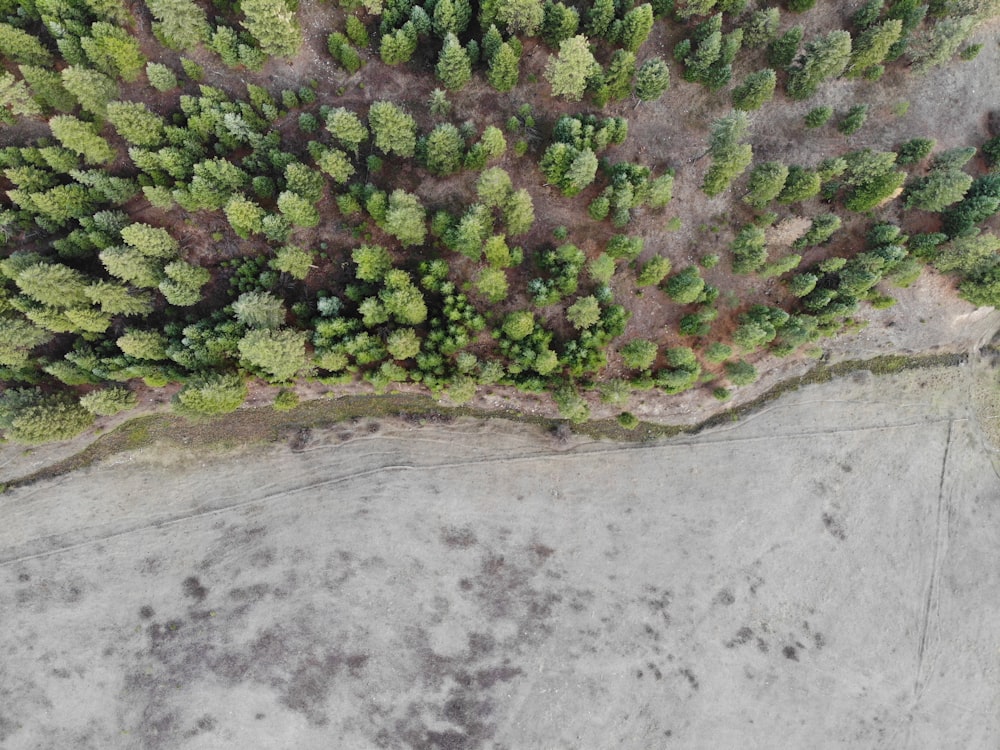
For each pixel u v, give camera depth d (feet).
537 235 167.02
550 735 177.17
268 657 175.22
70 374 160.35
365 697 175.52
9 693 172.65
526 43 161.99
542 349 162.71
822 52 152.15
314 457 182.29
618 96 158.92
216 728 174.09
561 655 179.11
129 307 153.17
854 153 166.40
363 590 177.58
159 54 155.43
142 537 178.09
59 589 175.52
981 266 168.55
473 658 177.17
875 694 182.91
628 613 181.27
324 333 157.38
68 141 141.08
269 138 150.41
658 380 173.58
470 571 179.32
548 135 164.86
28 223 153.07
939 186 160.66
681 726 179.73
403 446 183.11
